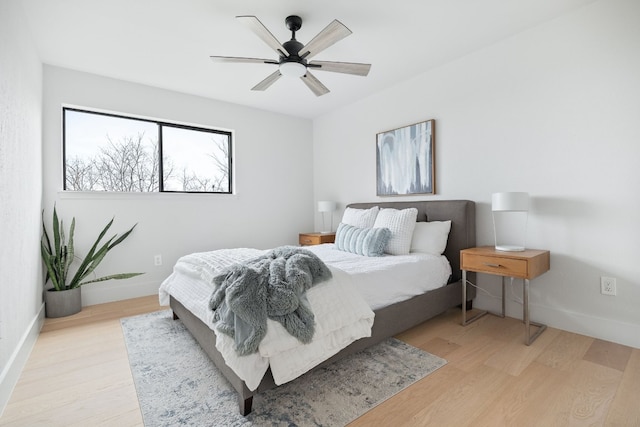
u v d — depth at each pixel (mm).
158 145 3684
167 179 3750
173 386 1659
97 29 2363
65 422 1390
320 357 1589
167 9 2135
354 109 4102
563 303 2354
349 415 1407
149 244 3475
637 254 2027
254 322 1433
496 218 2719
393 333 2119
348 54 2828
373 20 2303
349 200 4258
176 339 2262
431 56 2889
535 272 2131
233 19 2254
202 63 2932
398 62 2998
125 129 3494
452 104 3008
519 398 1520
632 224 2041
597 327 2193
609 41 2100
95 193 3162
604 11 2113
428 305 2408
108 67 3006
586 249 2230
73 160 3209
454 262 2842
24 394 1604
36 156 2574
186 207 3729
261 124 4359
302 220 4789
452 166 3029
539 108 2434
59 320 2662
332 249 3180
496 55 2670
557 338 2203
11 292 1753
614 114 2090
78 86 3068
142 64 2947
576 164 2262
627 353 1963
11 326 1727
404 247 2789
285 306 1515
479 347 2082
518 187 2572
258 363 1412
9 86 1784
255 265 1813
